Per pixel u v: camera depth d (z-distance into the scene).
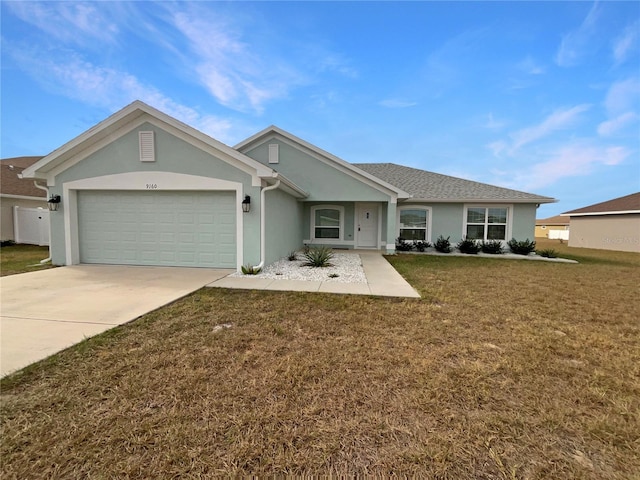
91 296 5.85
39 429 2.21
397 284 7.38
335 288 6.83
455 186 16.45
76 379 2.89
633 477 1.91
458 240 15.38
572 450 2.13
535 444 2.18
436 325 4.58
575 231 24.91
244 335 4.05
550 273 9.53
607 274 9.57
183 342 3.79
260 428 2.27
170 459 1.96
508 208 15.12
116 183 8.88
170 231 9.11
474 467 1.97
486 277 8.63
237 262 8.72
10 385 2.76
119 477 1.83
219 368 3.17
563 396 2.77
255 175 8.52
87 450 2.02
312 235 15.71
